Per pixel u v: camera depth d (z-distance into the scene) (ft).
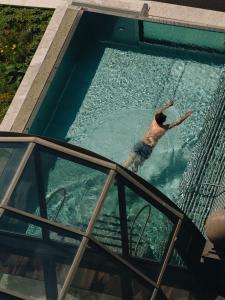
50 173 40.09
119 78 60.23
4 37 63.82
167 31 60.23
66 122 58.59
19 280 36.01
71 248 36.83
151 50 61.41
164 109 52.80
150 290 37.81
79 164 39.96
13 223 37.65
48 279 35.88
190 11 61.72
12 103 56.70
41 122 57.72
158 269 38.63
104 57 61.77
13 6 65.72
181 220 40.63
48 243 37.22
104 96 59.47
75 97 59.82
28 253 37.01
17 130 55.06
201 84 58.59
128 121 57.62
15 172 39.32
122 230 38.55
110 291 36.70
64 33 60.29
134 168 53.83
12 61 62.13
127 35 61.72
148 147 52.85
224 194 45.83
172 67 60.03
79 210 38.47
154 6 62.39
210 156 50.96
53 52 59.26
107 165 39.50
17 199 38.40
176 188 53.11
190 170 51.52
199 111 57.06
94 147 56.59
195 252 40.96
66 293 35.24
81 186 39.34
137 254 38.65
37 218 37.91
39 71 58.23
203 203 47.83
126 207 39.09
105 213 38.24
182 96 58.18
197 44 60.08
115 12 61.00
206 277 40.93
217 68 59.31
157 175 54.13
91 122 58.18
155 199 40.29
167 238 39.70
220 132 52.49
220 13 61.36
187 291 39.40
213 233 38.68
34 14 64.85
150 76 59.88
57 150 40.34
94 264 36.73
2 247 37.24
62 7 62.64
